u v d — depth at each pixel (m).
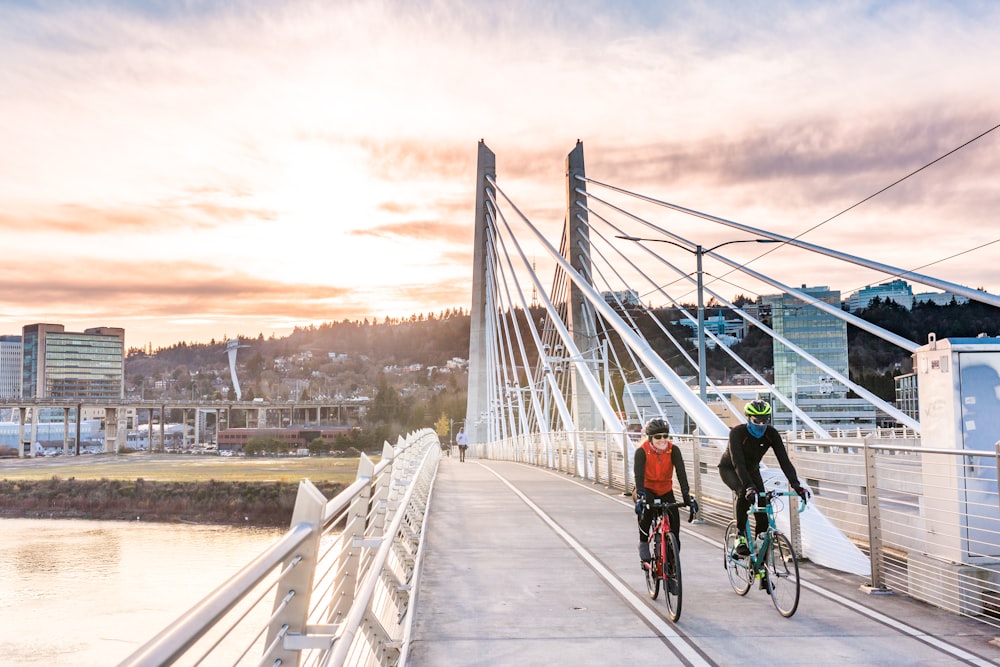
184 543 64.12
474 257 77.12
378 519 8.58
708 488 14.77
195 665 2.34
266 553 2.96
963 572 8.00
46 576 38.75
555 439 34.59
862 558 9.75
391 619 7.71
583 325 57.94
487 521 15.30
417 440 18.94
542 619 7.87
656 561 8.29
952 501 7.58
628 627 7.56
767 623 7.66
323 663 3.49
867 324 30.39
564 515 16.23
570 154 61.84
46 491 110.75
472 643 7.04
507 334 66.19
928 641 7.01
